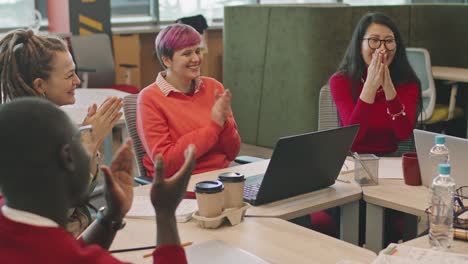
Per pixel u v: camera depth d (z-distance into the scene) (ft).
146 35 22.11
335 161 7.78
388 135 9.95
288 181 7.34
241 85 19.58
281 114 18.65
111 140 12.77
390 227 8.70
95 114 6.98
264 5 18.61
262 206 7.22
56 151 3.51
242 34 19.22
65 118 3.64
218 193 6.46
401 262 5.52
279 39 18.29
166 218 4.01
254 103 19.31
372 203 7.63
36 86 6.96
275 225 6.62
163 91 9.19
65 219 3.65
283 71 18.37
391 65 10.18
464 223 6.36
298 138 7.03
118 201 4.65
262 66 18.88
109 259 3.53
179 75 9.20
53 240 3.41
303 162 7.31
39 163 3.46
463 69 18.37
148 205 7.14
